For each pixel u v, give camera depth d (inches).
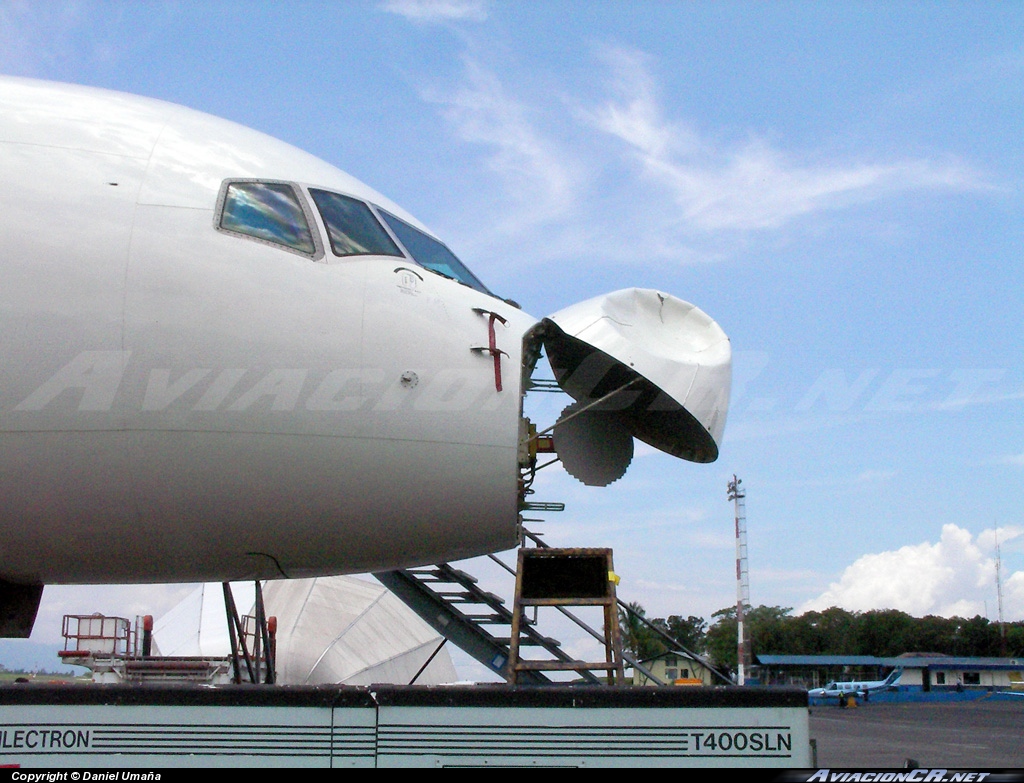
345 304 246.5
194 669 655.1
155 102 268.8
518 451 269.4
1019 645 3678.6
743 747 199.5
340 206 262.5
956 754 770.2
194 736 197.3
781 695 201.5
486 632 392.2
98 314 226.1
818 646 3720.5
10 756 194.5
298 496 249.8
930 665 2615.7
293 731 197.9
